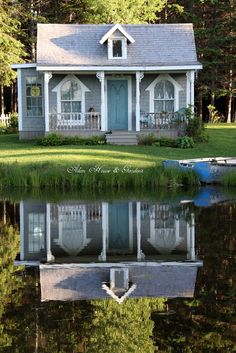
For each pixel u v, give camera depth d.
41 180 21.34
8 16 41.06
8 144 28.41
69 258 11.55
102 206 17.64
